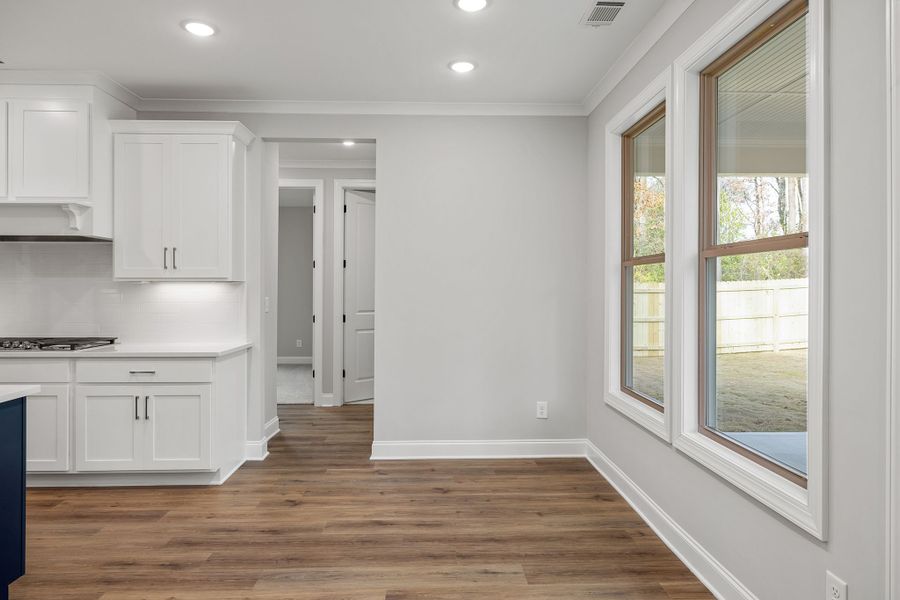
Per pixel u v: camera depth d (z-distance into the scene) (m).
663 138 3.19
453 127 4.21
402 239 4.21
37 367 3.51
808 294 1.80
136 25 2.97
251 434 4.19
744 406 2.33
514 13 2.84
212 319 4.13
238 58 3.40
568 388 4.27
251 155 4.17
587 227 4.24
